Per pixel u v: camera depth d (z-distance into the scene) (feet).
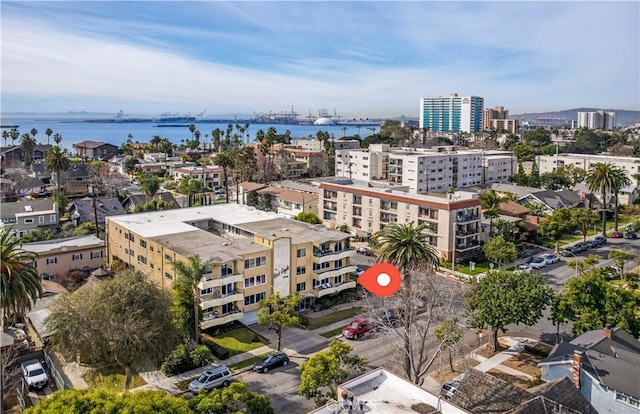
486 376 113.29
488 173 507.71
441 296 157.28
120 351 138.10
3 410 138.31
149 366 147.02
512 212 348.79
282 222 255.29
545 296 166.71
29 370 152.76
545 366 144.25
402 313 171.12
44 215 322.34
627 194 435.94
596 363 131.85
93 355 139.95
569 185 488.44
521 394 106.73
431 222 285.02
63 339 137.90
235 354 172.76
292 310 179.11
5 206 325.01
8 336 160.15
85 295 147.02
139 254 230.48
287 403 141.08
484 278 178.70
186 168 554.87
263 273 205.57
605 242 330.13
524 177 507.71
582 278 170.60
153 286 153.07
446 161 465.06
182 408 96.32
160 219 261.44
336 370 127.34
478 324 166.91
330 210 355.56
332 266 227.20
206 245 211.00
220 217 265.75
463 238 279.49
